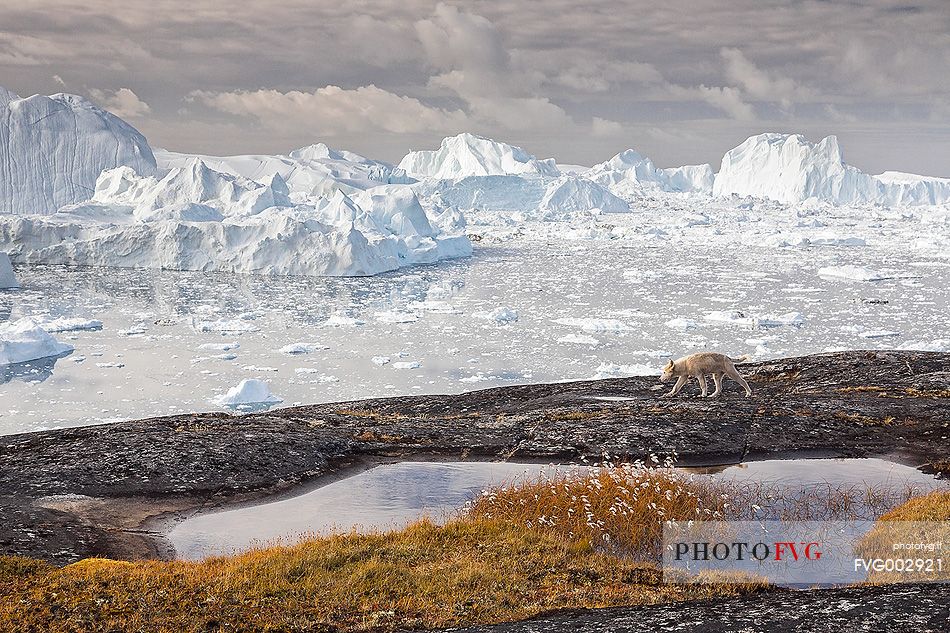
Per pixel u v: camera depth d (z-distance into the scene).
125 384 52.19
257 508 14.71
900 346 64.88
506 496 13.52
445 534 11.58
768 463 17.02
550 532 11.82
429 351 64.12
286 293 100.12
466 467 17.45
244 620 8.41
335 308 87.56
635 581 9.98
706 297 95.75
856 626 7.05
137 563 10.48
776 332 72.12
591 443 18.77
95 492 15.35
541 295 98.56
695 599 9.11
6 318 77.94
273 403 47.25
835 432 19.30
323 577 9.67
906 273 119.19
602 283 110.50
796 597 8.35
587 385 29.80
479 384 52.88
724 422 20.08
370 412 26.06
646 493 12.66
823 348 64.19
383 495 15.35
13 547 11.79
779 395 23.88
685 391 26.36
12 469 16.62
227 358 61.00
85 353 62.34
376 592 9.27
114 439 18.88
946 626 6.91
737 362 31.64
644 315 82.25
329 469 17.28
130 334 70.81
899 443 18.47
